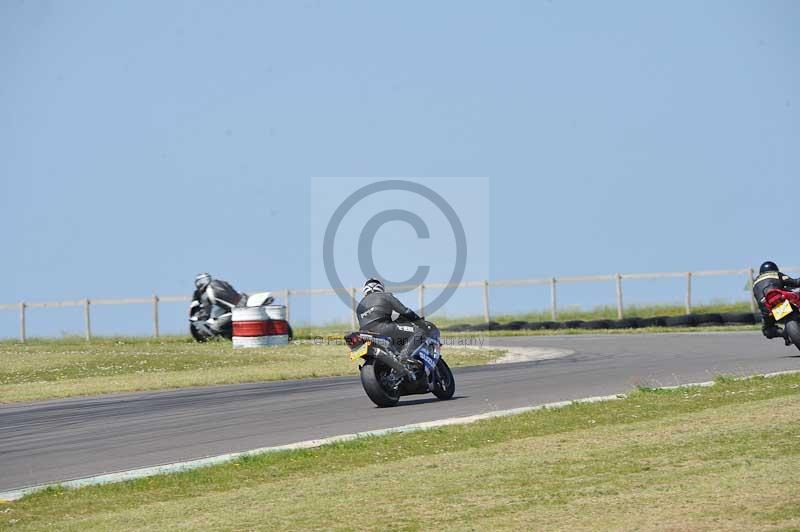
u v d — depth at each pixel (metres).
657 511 29.77
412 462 39.69
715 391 55.56
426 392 59.78
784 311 71.19
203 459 42.75
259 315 109.12
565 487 33.66
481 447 42.50
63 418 59.31
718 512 29.16
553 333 129.38
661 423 45.22
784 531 27.00
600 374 70.56
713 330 117.19
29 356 102.50
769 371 65.19
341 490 35.31
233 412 58.28
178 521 32.06
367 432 48.12
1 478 41.69
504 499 32.50
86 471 42.19
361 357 57.25
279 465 40.69
